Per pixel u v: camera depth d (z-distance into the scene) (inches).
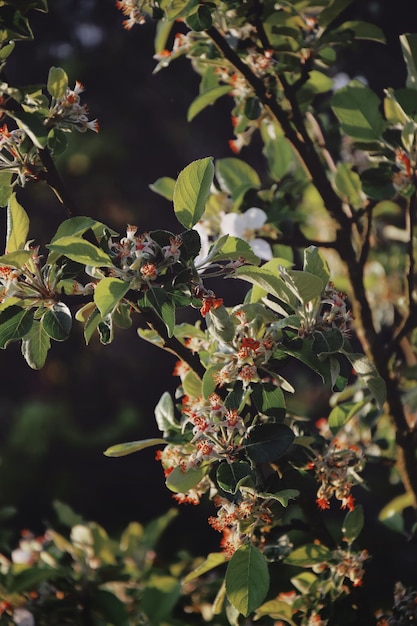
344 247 91.0
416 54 87.9
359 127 88.8
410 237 89.2
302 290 79.0
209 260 79.8
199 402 81.3
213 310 79.2
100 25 204.4
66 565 94.0
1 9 82.1
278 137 95.0
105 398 219.9
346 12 104.0
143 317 81.5
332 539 85.0
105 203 217.2
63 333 79.3
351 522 84.5
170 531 173.0
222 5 87.9
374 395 80.8
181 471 79.7
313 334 79.7
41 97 82.1
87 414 217.9
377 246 105.3
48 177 82.0
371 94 88.7
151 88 207.9
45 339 81.0
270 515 80.4
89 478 197.0
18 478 189.6
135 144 215.6
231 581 80.0
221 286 210.2
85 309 80.7
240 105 91.0
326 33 89.3
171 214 223.6
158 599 91.7
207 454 79.2
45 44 205.9
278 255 92.9
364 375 80.6
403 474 90.6
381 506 131.5
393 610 86.5
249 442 79.5
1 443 205.0
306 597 85.5
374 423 91.2
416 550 103.4
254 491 79.4
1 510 98.2
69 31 204.4
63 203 82.4
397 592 87.3
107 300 77.9
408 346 100.6
